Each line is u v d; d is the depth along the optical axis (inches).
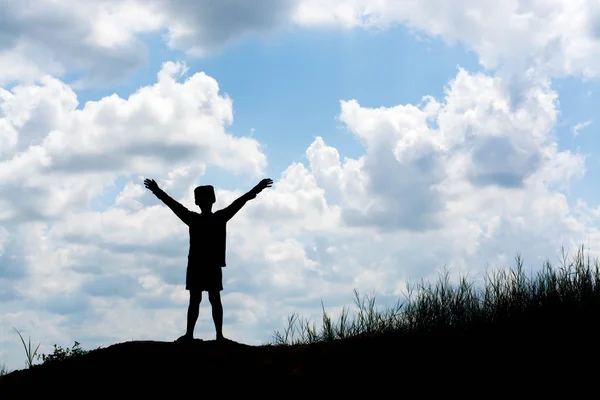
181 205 372.2
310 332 396.5
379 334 358.0
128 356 343.6
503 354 317.1
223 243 372.2
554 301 351.6
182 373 320.8
